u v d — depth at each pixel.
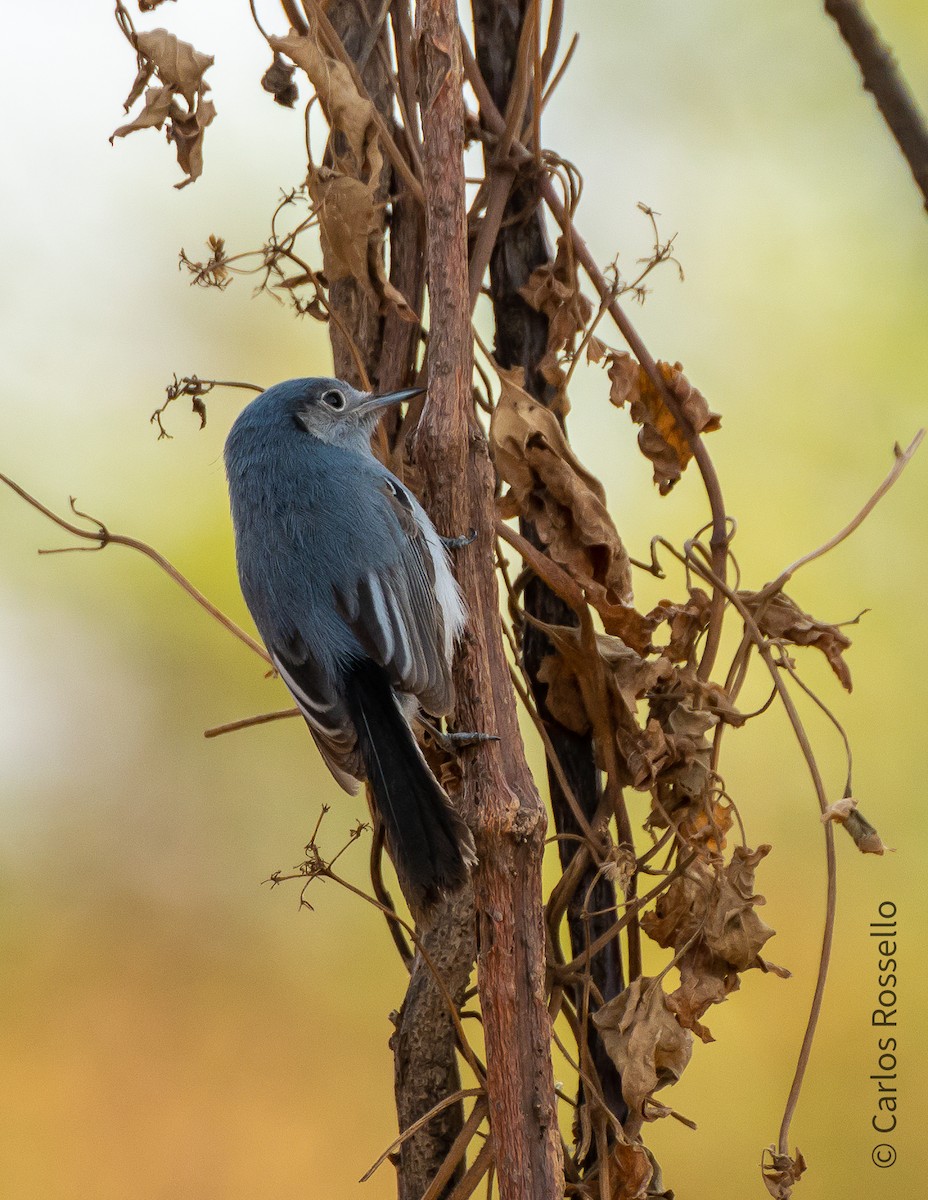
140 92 6.27
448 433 5.59
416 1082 6.12
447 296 5.61
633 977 6.09
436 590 6.72
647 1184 5.76
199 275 6.38
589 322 6.50
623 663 6.16
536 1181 5.16
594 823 6.18
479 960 5.35
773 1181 5.71
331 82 6.10
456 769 6.41
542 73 6.50
